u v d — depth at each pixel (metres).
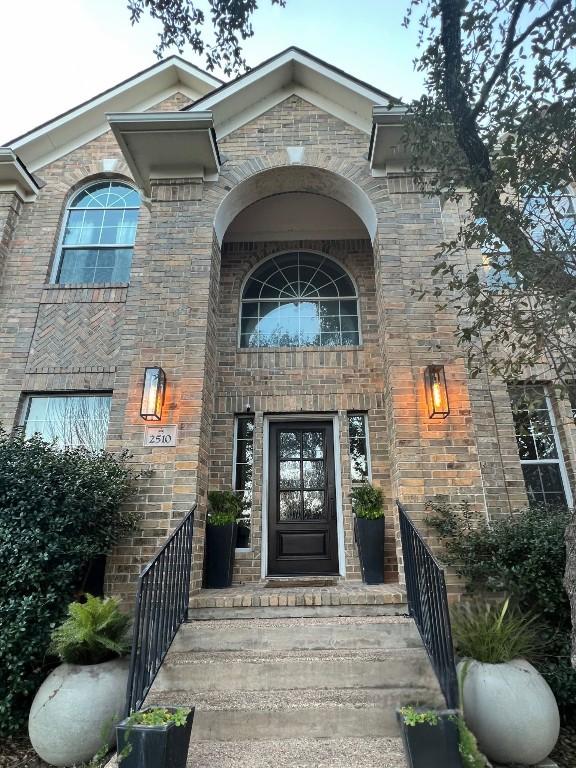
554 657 3.53
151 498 4.29
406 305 4.90
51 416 5.74
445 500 4.24
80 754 2.81
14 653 3.19
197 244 5.20
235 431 5.84
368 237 6.81
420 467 4.34
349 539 5.31
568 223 3.11
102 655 3.23
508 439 5.03
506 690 2.82
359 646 3.44
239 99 5.77
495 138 3.02
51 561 3.61
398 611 3.80
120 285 6.07
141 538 4.18
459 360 4.69
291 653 3.33
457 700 2.67
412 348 4.74
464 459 4.36
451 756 2.35
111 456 4.35
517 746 2.72
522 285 2.90
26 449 3.91
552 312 2.60
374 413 5.76
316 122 5.79
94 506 3.82
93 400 5.80
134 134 5.09
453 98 3.16
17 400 5.63
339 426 5.78
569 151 2.78
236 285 6.59
